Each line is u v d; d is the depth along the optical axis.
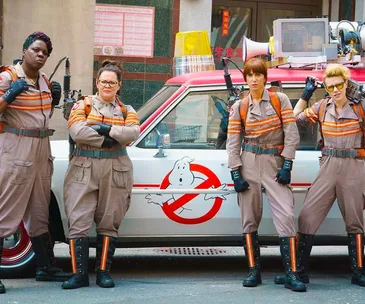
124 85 13.09
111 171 6.87
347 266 8.33
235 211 7.38
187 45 8.36
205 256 8.92
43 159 6.88
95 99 6.95
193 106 7.53
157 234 7.36
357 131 7.04
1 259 7.18
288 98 7.31
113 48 13.01
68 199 6.91
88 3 12.33
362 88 7.03
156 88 13.19
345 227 7.47
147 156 7.32
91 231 7.31
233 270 7.97
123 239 7.32
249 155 7.03
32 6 12.16
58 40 12.27
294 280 6.88
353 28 8.26
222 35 14.21
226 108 7.52
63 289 6.82
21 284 7.05
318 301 6.48
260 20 14.35
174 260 8.61
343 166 7.04
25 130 6.75
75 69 12.32
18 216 6.81
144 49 13.12
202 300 6.47
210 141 7.50
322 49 7.86
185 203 7.32
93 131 6.78
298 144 7.04
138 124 6.98
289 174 6.98
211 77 7.62
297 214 7.45
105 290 6.81
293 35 7.89
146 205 7.28
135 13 13.05
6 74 6.75
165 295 6.64
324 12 14.31
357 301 6.51
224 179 7.37
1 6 12.06
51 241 7.21
